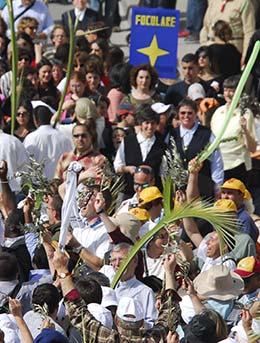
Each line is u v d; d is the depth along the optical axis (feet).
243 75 92.38
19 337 70.03
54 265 70.28
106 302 73.77
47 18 147.43
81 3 146.00
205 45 131.75
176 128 104.73
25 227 79.36
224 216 75.97
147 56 128.36
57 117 107.86
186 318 74.33
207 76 123.85
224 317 76.79
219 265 77.71
